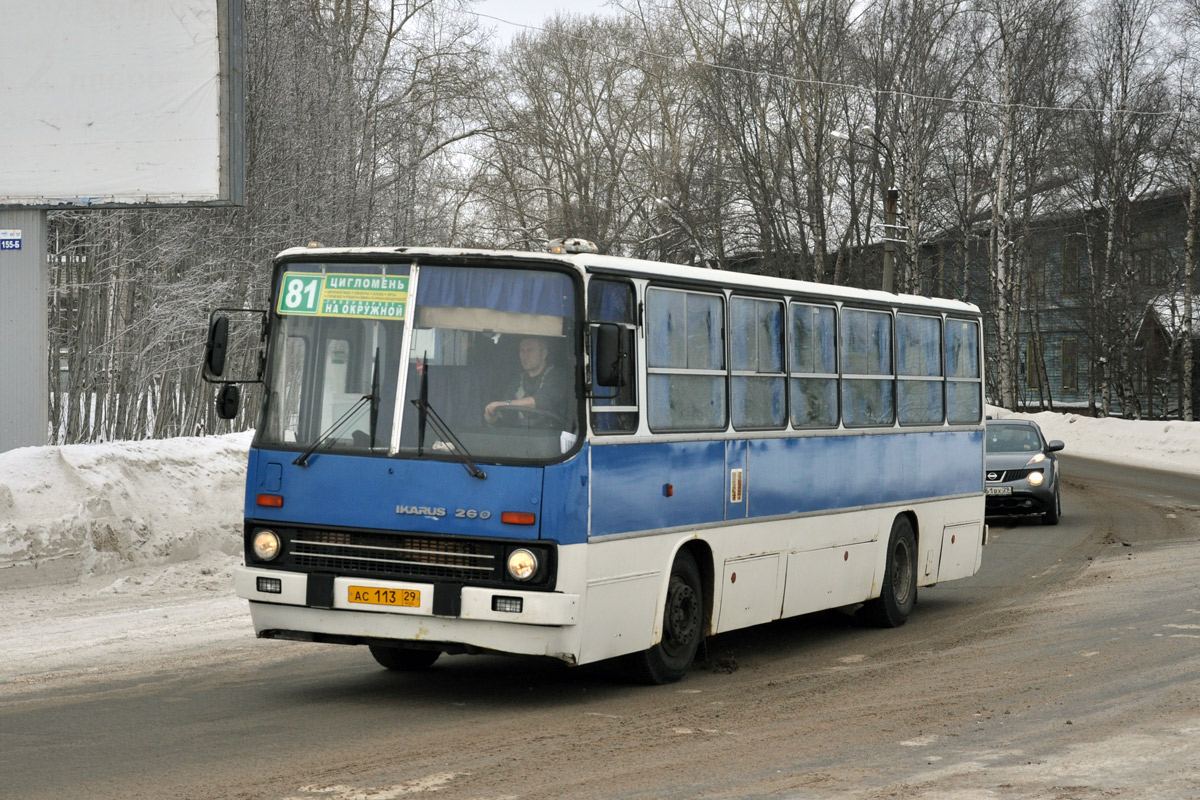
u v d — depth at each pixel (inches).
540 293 343.0
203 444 687.7
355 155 1323.8
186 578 555.8
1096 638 453.7
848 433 479.8
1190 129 1950.1
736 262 2028.8
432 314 344.8
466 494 331.9
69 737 298.5
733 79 1899.6
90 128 695.7
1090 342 2263.8
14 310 697.0
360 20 1713.8
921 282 1934.1
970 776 271.3
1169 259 2092.8
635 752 293.3
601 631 344.2
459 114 1838.1
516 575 327.3
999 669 402.6
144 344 861.2
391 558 336.2
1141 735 308.2
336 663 401.7
